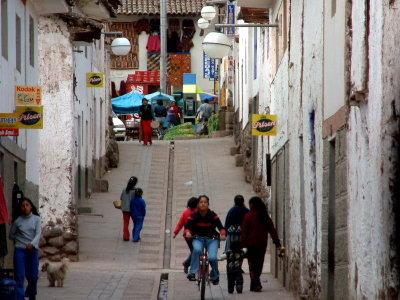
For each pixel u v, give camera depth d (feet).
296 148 117.80
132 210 175.73
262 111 189.26
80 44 177.58
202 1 380.58
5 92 112.68
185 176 237.04
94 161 227.81
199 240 116.37
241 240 122.72
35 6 139.33
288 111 128.36
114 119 337.72
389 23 62.64
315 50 100.83
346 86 77.51
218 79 352.69
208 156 258.98
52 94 166.30
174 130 311.27
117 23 384.27
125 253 168.04
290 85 125.59
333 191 90.53
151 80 378.73
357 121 73.97
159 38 384.27
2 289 90.48
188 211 140.46
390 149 62.49
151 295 121.60
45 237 160.45
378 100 65.62
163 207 206.59
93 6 187.01
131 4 379.35
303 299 108.47
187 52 384.27
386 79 63.41
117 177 237.66
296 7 120.26
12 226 107.55
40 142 164.25
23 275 107.04
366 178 70.03
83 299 115.55
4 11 114.93
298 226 115.34
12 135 108.58
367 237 69.56
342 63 82.28
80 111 201.36
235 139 274.36
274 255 143.23
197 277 127.75
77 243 161.27
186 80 366.02
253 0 165.07
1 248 99.76
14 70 119.44
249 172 227.81
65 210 161.99
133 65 383.86
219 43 180.45
